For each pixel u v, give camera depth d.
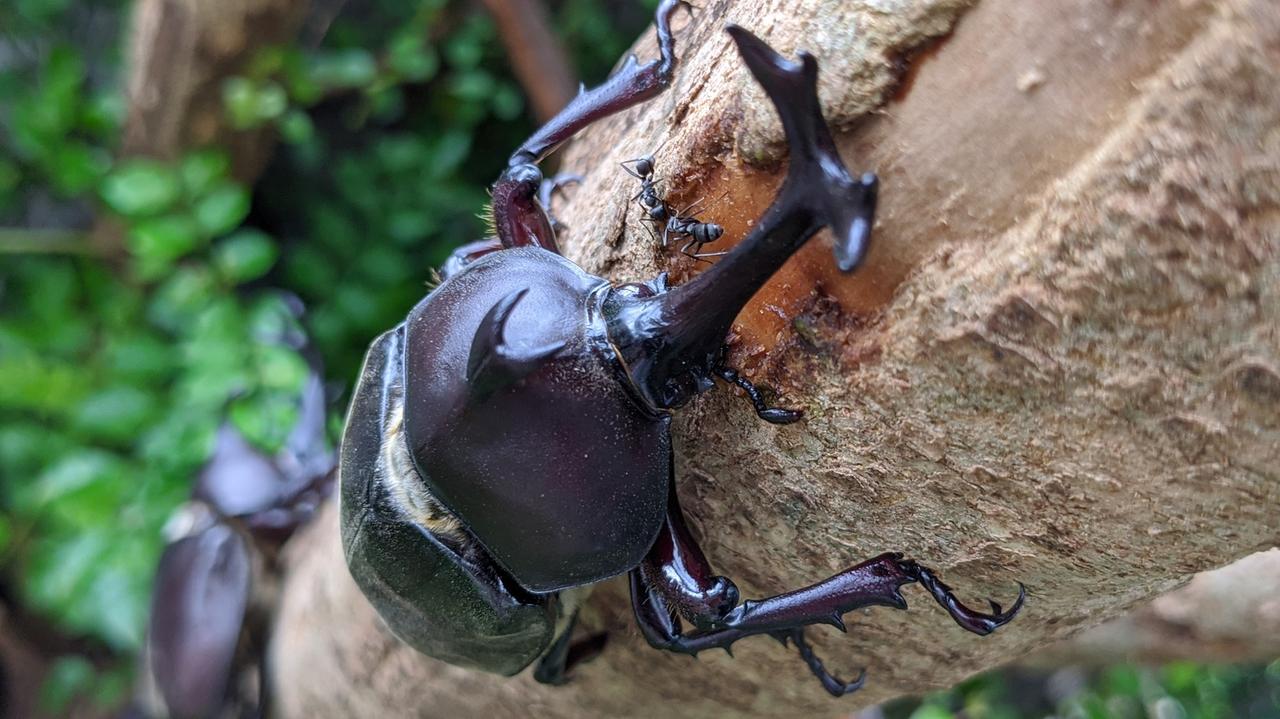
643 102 0.07
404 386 0.07
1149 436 0.05
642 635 0.08
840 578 0.06
